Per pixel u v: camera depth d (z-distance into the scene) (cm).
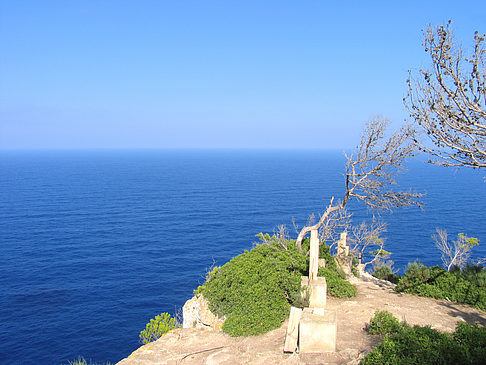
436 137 1048
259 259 1788
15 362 3300
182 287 5038
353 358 1020
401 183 16988
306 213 9888
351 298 1672
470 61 935
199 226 8612
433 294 1675
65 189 15338
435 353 818
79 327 3934
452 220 8862
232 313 1468
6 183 17200
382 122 1717
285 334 1290
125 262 6056
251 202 12056
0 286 4988
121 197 13262
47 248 6750
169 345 1321
